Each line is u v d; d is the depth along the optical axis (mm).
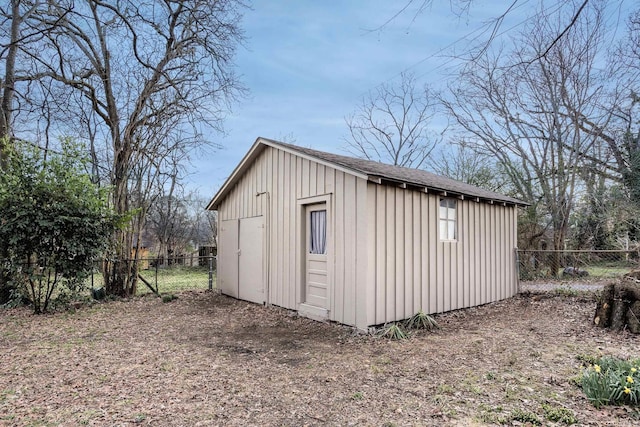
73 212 7461
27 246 7191
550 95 14242
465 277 7770
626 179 13664
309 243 7098
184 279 14016
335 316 6285
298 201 7215
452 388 3510
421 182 6641
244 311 7590
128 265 9469
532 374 3836
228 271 9672
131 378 3867
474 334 5590
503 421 2844
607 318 5707
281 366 4250
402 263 6320
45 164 7305
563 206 14289
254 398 3363
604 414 2908
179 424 2879
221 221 10180
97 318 6922
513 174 15984
